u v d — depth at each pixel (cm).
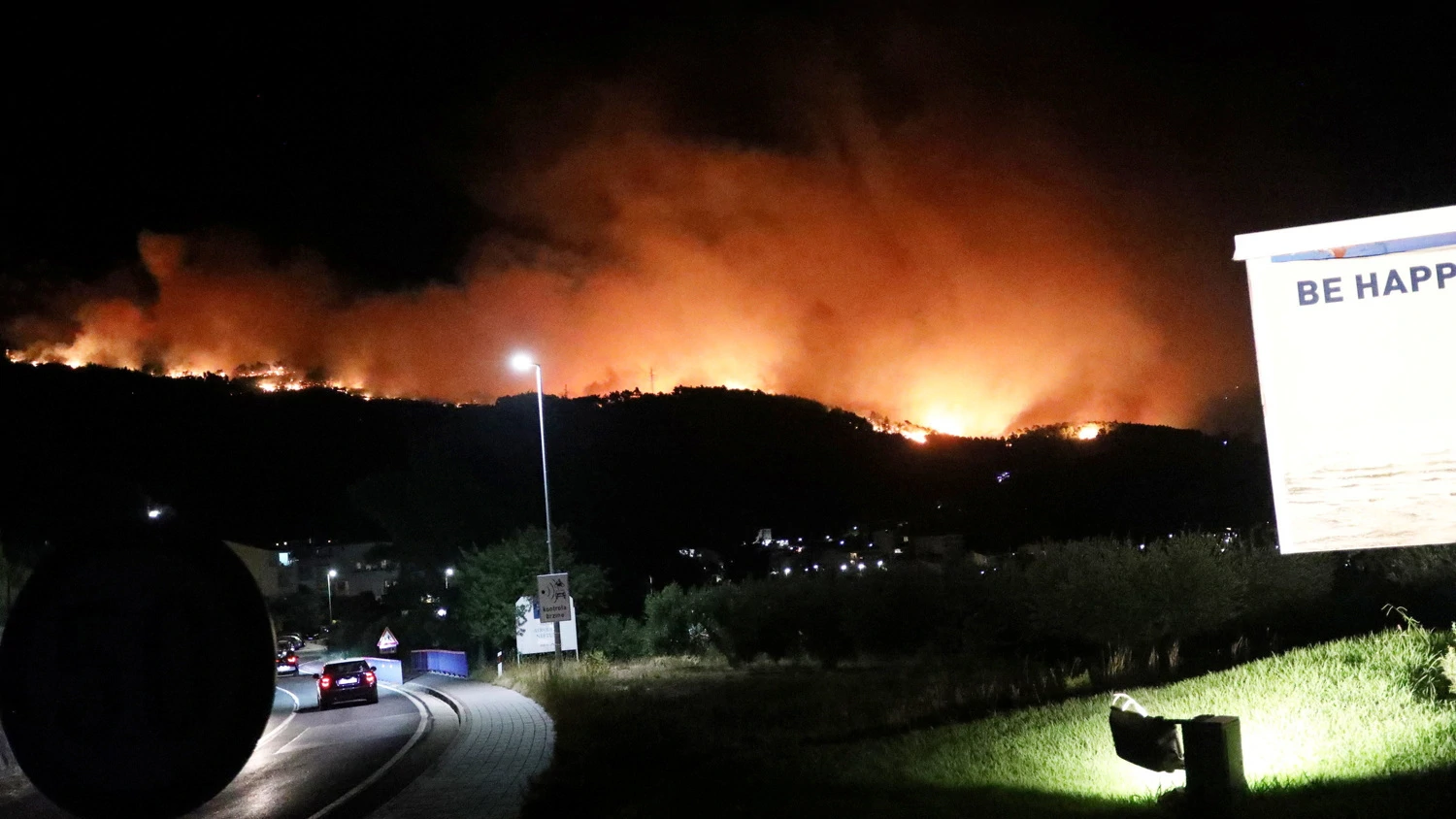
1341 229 899
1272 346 906
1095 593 1878
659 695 2483
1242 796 830
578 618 4166
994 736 1286
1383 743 936
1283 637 1864
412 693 3659
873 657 2875
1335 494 884
